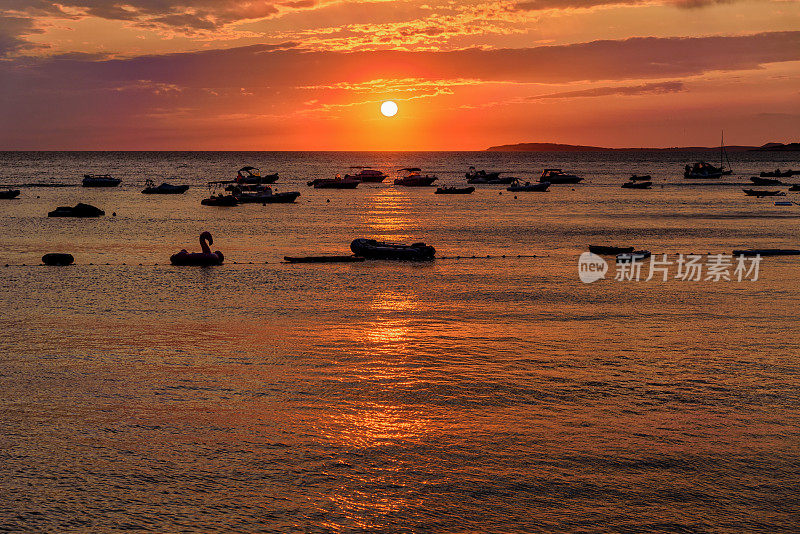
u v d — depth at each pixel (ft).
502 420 69.21
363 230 235.20
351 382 79.56
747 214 293.43
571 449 63.00
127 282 140.97
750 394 76.23
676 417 70.03
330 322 107.34
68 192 428.15
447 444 63.93
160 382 79.36
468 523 51.88
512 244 201.05
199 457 61.26
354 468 59.52
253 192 362.74
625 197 392.88
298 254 180.55
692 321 108.68
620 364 86.28
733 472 59.06
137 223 255.70
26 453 61.72
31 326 104.47
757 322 108.06
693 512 53.26
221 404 72.79
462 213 297.74
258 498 55.01
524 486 56.80
